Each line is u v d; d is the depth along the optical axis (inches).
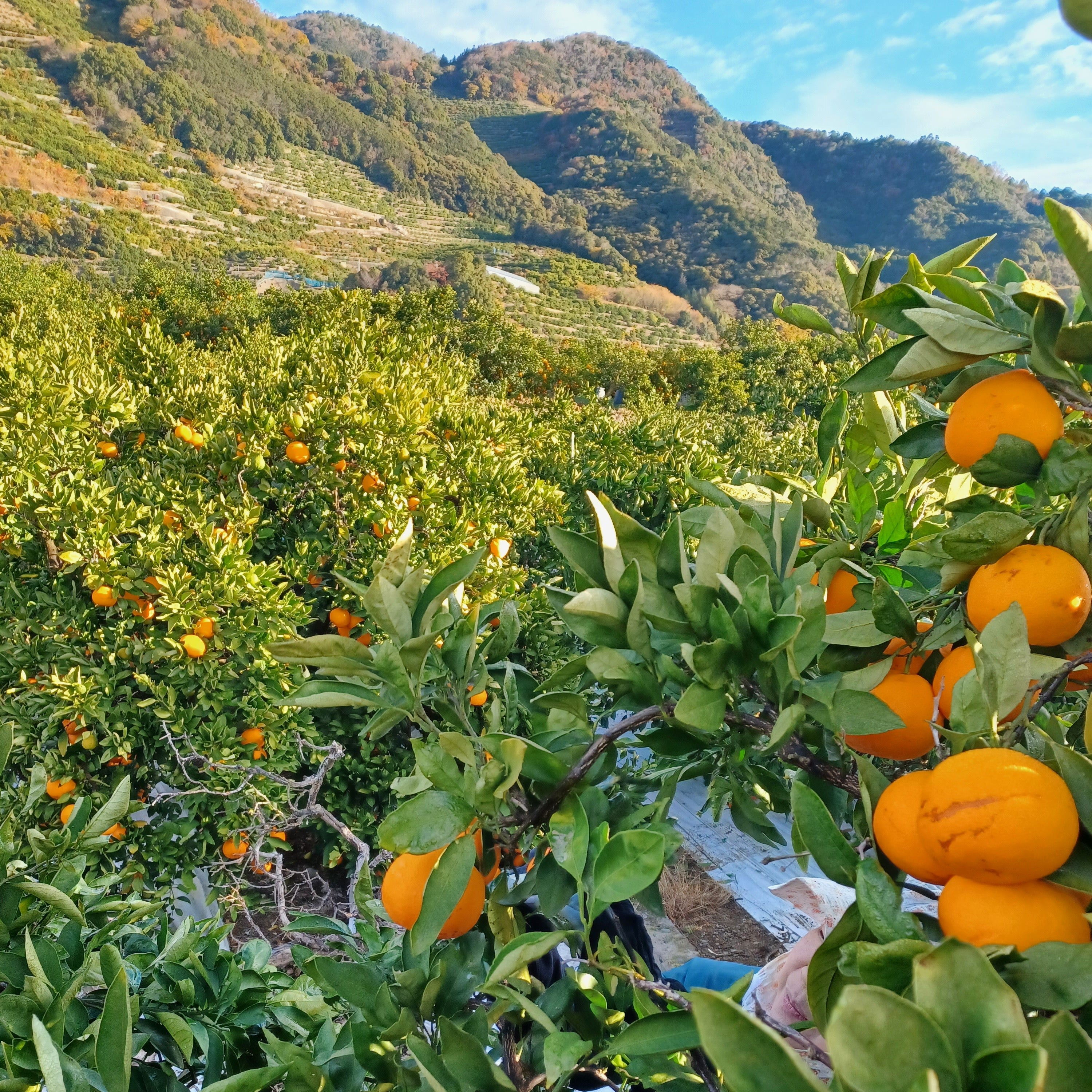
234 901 117.6
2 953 51.3
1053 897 26.0
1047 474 36.3
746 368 1387.8
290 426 231.1
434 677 42.4
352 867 208.8
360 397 248.4
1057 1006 23.6
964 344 36.9
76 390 249.8
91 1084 45.1
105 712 175.5
